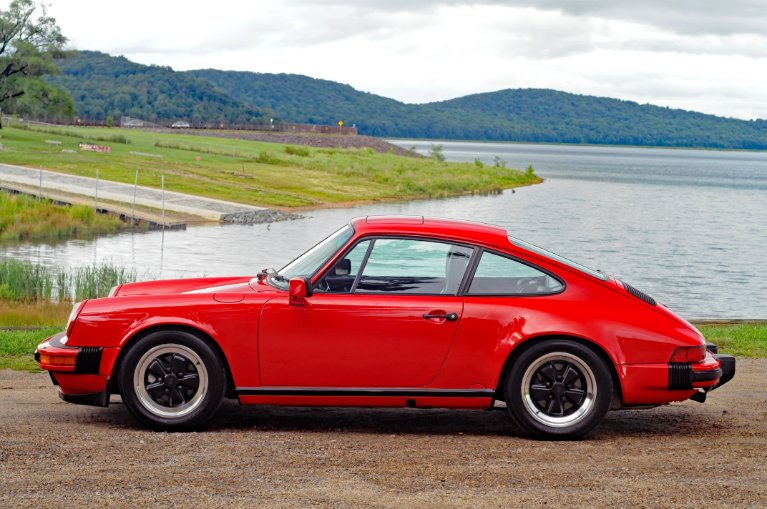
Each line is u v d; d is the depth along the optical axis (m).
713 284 29.20
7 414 6.38
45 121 126.25
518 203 67.00
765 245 42.28
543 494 4.58
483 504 4.39
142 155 76.31
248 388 5.86
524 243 6.14
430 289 5.91
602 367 5.77
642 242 41.97
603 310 5.87
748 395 7.66
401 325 5.81
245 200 56.78
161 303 5.88
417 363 5.84
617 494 4.60
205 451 5.32
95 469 4.89
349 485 4.68
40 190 48.56
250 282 6.32
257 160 83.88
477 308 5.84
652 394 5.85
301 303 5.81
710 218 59.31
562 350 5.79
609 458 5.37
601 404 5.80
